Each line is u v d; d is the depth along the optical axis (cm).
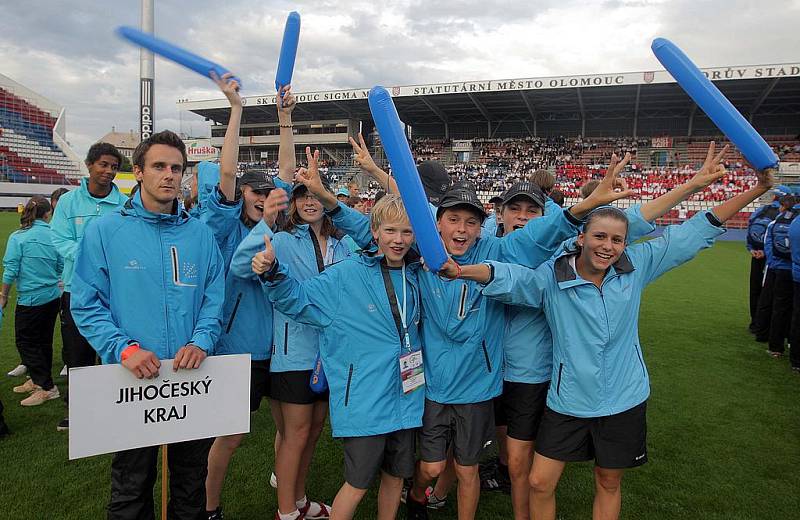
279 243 284
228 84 242
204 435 220
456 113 3309
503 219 320
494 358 259
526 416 268
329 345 245
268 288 228
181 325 222
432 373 254
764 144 210
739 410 461
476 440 258
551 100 2920
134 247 216
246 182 295
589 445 246
